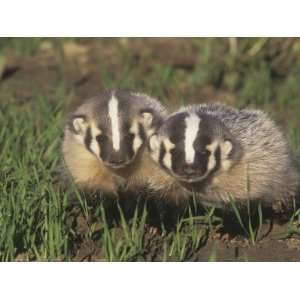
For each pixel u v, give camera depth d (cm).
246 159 1886
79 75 3036
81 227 1914
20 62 3172
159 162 1867
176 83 2842
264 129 1972
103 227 1848
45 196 1873
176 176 1831
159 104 2077
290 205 2012
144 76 3003
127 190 1991
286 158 1978
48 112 2417
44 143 2236
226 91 2944
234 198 1911
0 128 2348
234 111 1998
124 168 1945
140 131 1939
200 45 3142
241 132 1909
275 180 1945
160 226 1930
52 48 3312
